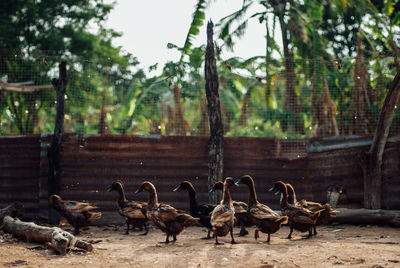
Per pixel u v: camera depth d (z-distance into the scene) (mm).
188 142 12797
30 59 22969
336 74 18656
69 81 21375
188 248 8062
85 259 7102
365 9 19859
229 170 12750
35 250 7848
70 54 26422
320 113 17250
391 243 8336
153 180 12641
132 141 12680
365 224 11227
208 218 9570
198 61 20062
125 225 12117
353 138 12461
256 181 12773
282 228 11203
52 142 12242
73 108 23141
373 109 14820
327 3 22266
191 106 22047
